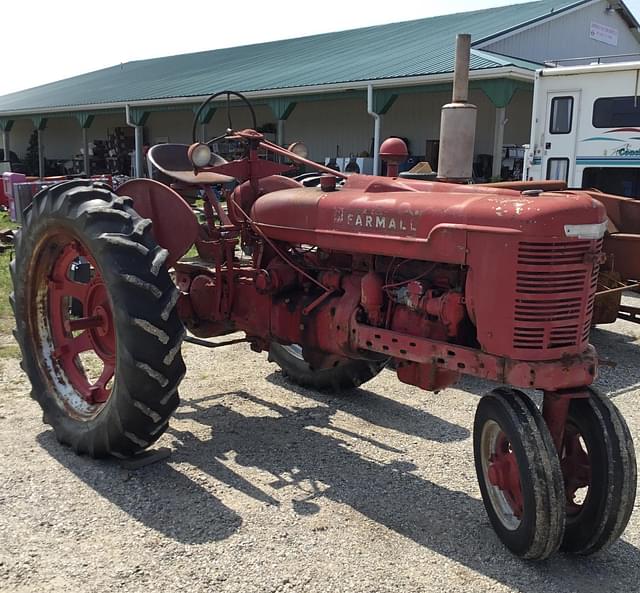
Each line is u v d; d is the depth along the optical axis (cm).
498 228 281
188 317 429
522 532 280
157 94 2436
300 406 460
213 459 375
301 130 2519
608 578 282
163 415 342
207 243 401
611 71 1049
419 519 321
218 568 276
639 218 628
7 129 3212
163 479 350
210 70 2791
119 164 3011
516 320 280
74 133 3459
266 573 274
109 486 340
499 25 2102
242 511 321
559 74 1108
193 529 304
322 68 2120
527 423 281
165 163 434
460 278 314
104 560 279
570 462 301
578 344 286
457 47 551
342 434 416
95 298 389
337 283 371
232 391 484
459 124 554
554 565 290
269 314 398
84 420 372
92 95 2905
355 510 327
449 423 439
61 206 364
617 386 534
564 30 2103
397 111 2238
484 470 307
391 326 341
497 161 1576
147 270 335
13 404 443
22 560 277
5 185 1384
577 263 279
